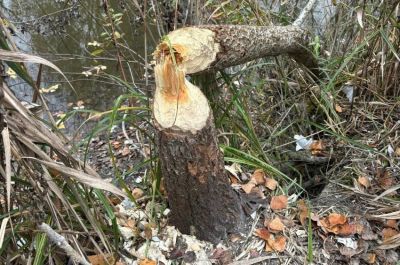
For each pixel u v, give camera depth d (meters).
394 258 1.05
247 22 1.58
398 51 1.43
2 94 0.75
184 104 0.91
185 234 1.05
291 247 1.04
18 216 0.87
